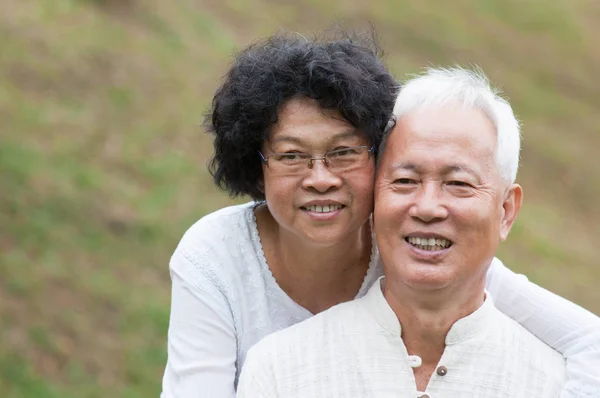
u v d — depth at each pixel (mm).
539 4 24531
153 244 10070
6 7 13406
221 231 4223
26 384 7891
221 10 16906
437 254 3430
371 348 3557
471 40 20828
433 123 3492
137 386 8250
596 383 3570
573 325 3893
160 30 14750
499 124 3535
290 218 3859
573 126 19328
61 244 9484
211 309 4059
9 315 8469
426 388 3516
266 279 4203
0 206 9586
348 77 3660
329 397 3531
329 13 18938
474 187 3434
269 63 3811
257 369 3617
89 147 11258
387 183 3551
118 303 9070
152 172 11359
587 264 14148
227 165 4129
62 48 12906
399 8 20656
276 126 3777
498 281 4094
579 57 22562
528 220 14914
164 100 12914
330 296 4254
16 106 11398
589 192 16938
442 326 3535
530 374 3537
